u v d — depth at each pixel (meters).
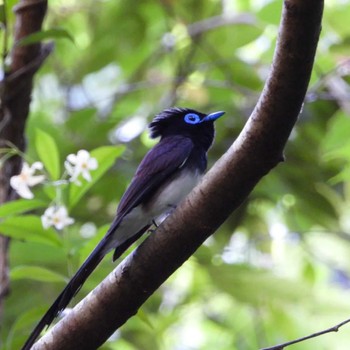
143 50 14.50
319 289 11.82
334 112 12.68
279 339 12.45
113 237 8.00
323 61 12.65
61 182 8.06
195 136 9.54
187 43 14.10
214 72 14.14
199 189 6.46
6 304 10.69
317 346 12.30
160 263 6.64
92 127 12.56
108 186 12.14
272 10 12.76
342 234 12.53
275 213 13.19
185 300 12.61
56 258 10.09
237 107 13.08
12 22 9.74
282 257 13.91
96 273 9.86
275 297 11.27
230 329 13.23
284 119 6.10
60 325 6.94
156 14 14.42
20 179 8.03
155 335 12.05
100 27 14.22
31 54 9.44
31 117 12.55
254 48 14.93
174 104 13.71
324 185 12.38
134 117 13.45
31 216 7.89
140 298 6.78
